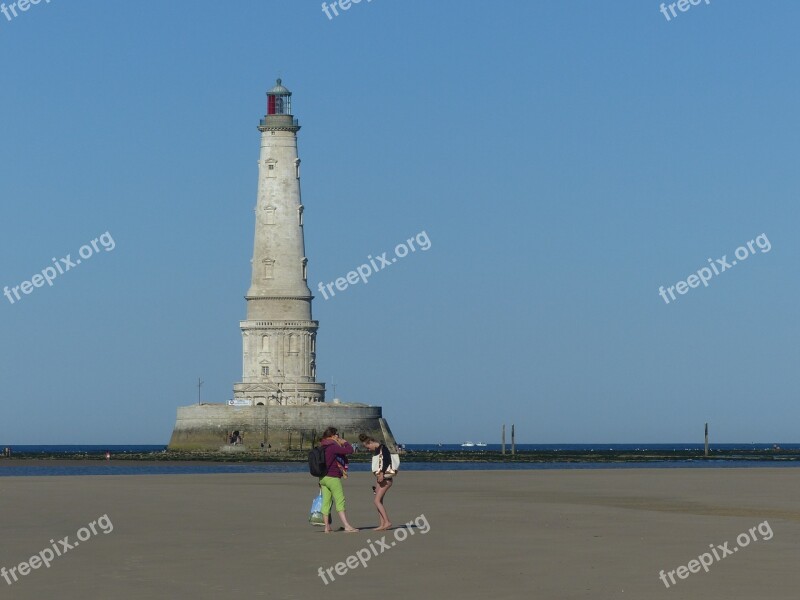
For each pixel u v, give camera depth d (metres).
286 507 47.91
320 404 155.50
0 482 69.75
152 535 37.06
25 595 26.70
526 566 30.25
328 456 37.81
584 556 31.89
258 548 33.88
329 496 37.91
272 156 156.88
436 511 45.78
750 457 163.12
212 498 53.28
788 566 30.02
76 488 61.78
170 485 65.38
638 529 38.44
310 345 157.75
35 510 46.09
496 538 35.97
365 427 158.62
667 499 52.84
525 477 76.75
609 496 55.22
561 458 152.62
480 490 60.06
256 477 77.75
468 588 27.31
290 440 154.25
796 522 40.78
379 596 26.45
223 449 154.75
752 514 44.34
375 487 39.03
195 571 29.75
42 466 122.00
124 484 66.69
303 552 33.00
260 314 156.62
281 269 156.62
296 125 157.25
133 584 27.97
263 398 156.12
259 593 26.84
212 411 156.75
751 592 26.52
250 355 157.25
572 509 46.69
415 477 77.25
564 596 26.28
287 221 156.88
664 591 26.75
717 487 63.25
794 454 189.00
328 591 27.06
